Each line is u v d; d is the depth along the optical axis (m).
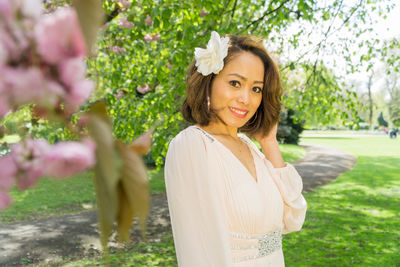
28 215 6.89
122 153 0.32
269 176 1.59
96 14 0.26
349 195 8.84
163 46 4.26
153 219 6.77
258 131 1.76
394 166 14.03
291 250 5.12
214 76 1.48
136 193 0.31
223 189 1.40
